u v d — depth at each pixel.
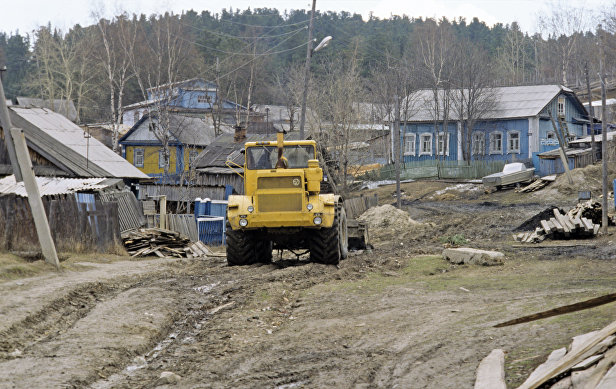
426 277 18.16
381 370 8.49
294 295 14.84
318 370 8.59
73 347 9.65
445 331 10.66
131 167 36.53
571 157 55.31
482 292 15.15
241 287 15.16
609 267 19.89
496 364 8.11
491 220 38.75
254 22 145.25
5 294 12.88
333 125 44.97
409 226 38.91
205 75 81.44
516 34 114.56
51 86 67.56
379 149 68.31
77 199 24.47
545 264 21.05
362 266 19.89
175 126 62.88
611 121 80.06
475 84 65.94
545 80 99.69
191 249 26.16
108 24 60.34
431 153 67.88
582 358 7.17
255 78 82.94
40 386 7.80
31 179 17.19
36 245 19.97
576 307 7.68
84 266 18.92
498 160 65.38
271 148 19.55
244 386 7.96
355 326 11.46
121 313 12.19
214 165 49.34
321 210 18.72
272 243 21.86
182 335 11.13
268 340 10.45
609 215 32.75
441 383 7.71
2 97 19.36
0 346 9.44
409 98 69.00
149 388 7.95
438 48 86.88
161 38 61.44
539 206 44.47
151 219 30.12
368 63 101.69
